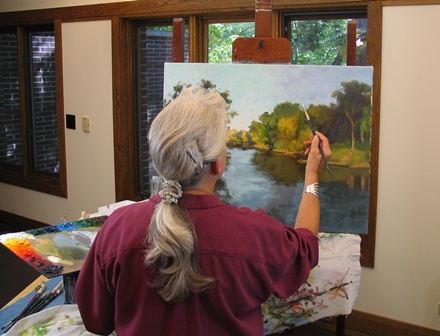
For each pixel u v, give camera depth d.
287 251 0.96
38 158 4.42
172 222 0.84
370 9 2.39
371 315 2.62
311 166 1.35
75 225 1.55
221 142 0.90
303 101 1.48
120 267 0.90
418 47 2.31
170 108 0.88
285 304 1.37
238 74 1.54
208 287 0.88
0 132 4.72
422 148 2.37
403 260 2.49
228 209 0.93
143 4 3.20
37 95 4.32
